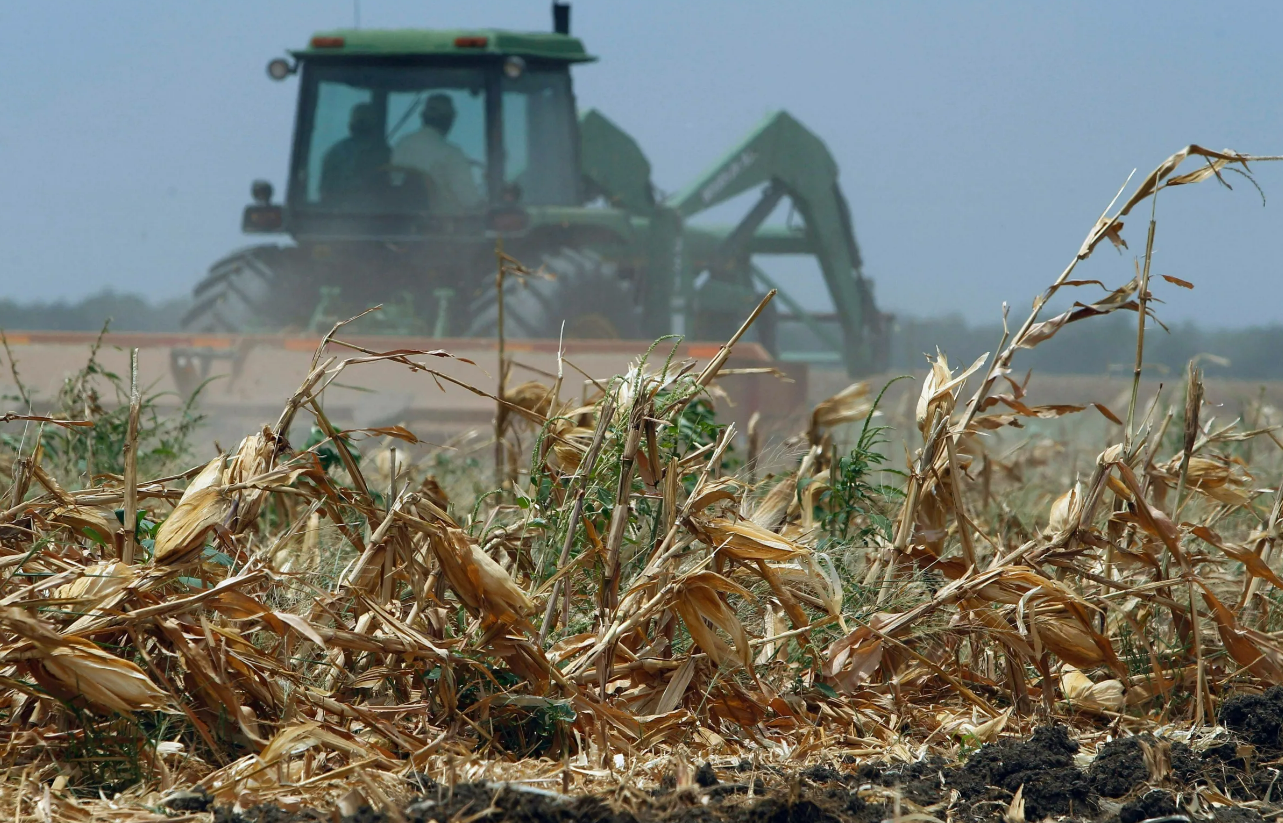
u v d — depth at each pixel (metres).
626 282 42.97
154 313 46.22
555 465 12.39
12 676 7.98
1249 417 20.73
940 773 8.28
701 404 14.38
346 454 9.48
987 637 10.45
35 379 30.34
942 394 10.80
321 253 38.34
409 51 38.22
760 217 55.78
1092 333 95.50
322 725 8.01
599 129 45.25
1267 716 8.97
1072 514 10.49
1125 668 9.84
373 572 9.38
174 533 8.16
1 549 8.98
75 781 7.55
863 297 63.25
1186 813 7.51
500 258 15.40
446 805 6.99
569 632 9.96
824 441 13.69
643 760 8.31
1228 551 10.27
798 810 7.18
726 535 9.30
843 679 9.67
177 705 7.73
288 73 38.72
